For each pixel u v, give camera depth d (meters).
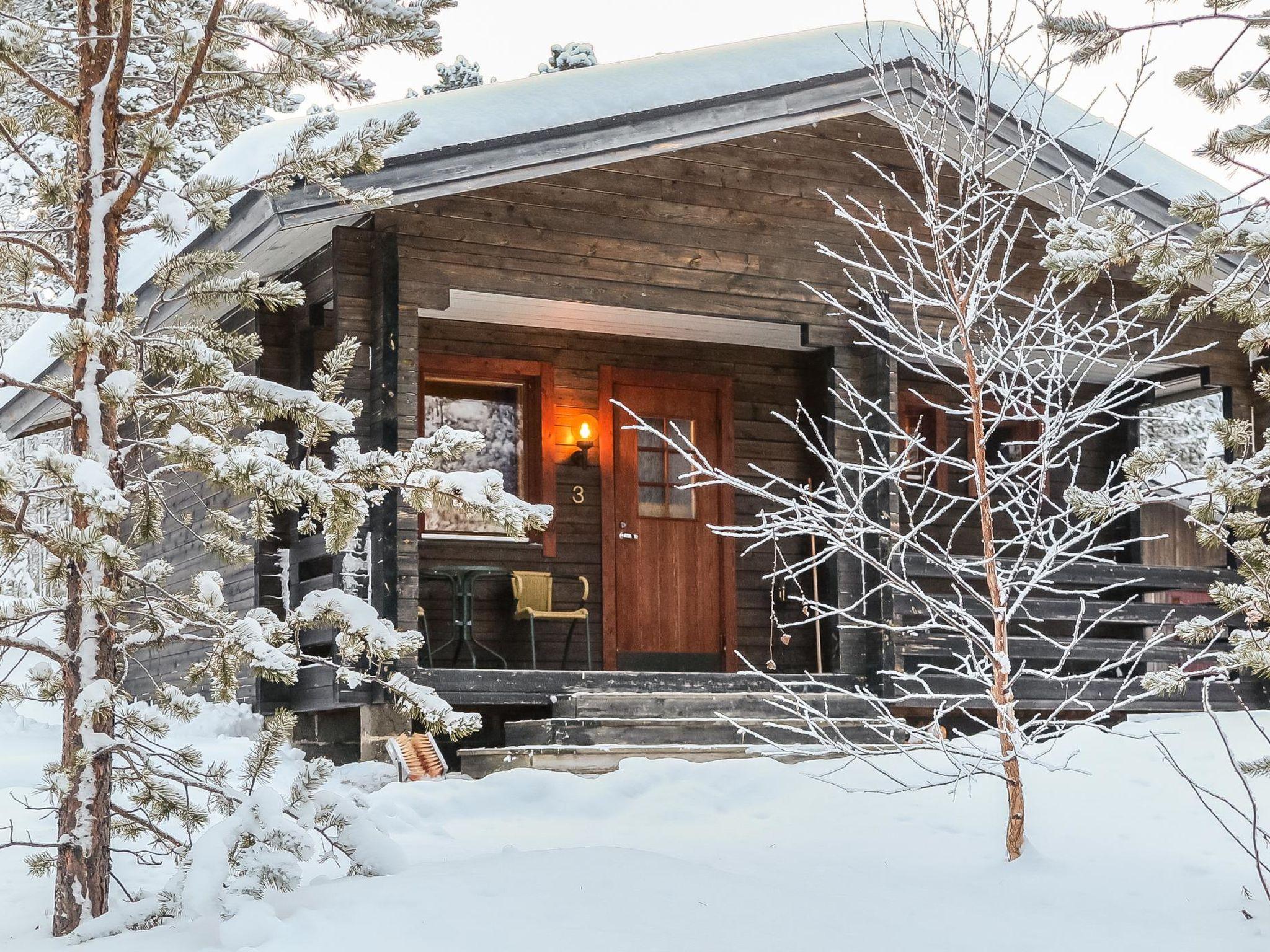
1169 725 9.41
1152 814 6.98
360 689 8.79
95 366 4.76
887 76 9.93
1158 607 11.66
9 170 14.76
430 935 3.82
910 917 4.76
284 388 4.90
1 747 10.33
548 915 4.04
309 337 9.98
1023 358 5.96
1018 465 5.84
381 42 5.03
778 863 5.78
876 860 5.95
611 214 9.86
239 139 8.49
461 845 6.12
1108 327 11.41
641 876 4.55
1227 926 4.81
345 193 5.29
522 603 10.92
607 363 11.76
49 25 4.93
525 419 11.47
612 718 9.10
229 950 3.80
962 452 13.24
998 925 4.74
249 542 9.86
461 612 10.68
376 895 4.22
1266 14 4.53
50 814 6.88
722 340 11.97
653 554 11.77
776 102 9.69
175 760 5.11
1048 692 11.10
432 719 4.89
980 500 5.89
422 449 4.82
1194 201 4.65
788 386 12.37
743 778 7.72
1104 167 6.16
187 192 5.08
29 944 4.41
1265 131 4.77
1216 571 11.85
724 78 9.64
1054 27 4.78
